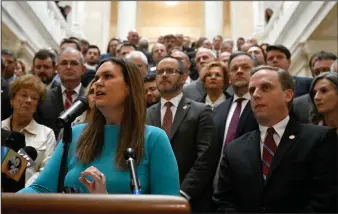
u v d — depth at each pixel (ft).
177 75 7.57
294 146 5.80
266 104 6.16
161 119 7.38
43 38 20.48
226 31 36.47
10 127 7.10
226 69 9.39
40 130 7.02
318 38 16.31
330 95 7.20
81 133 4.21
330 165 5.60
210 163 6.71
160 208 1.66
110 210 1.65
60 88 8.96
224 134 7.57
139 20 43.70
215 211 5.94
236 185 5.90
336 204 5.39
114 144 4.07
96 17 31.91
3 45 16.53
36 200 1.64
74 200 1.65
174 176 3.98
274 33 21.94
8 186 4.59
